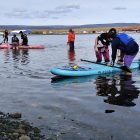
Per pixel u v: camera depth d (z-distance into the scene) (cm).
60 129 905
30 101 1211
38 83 1559
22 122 950
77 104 1159
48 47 4566
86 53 3388
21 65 2262
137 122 951
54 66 2188
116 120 973
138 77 1670
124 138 840
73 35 3988
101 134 867
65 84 1527
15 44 4166
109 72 1792
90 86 1468
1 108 1116
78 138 842
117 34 1809
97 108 1102
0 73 1886
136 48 1770
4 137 812
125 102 1173
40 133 875
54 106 1137
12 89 1426
